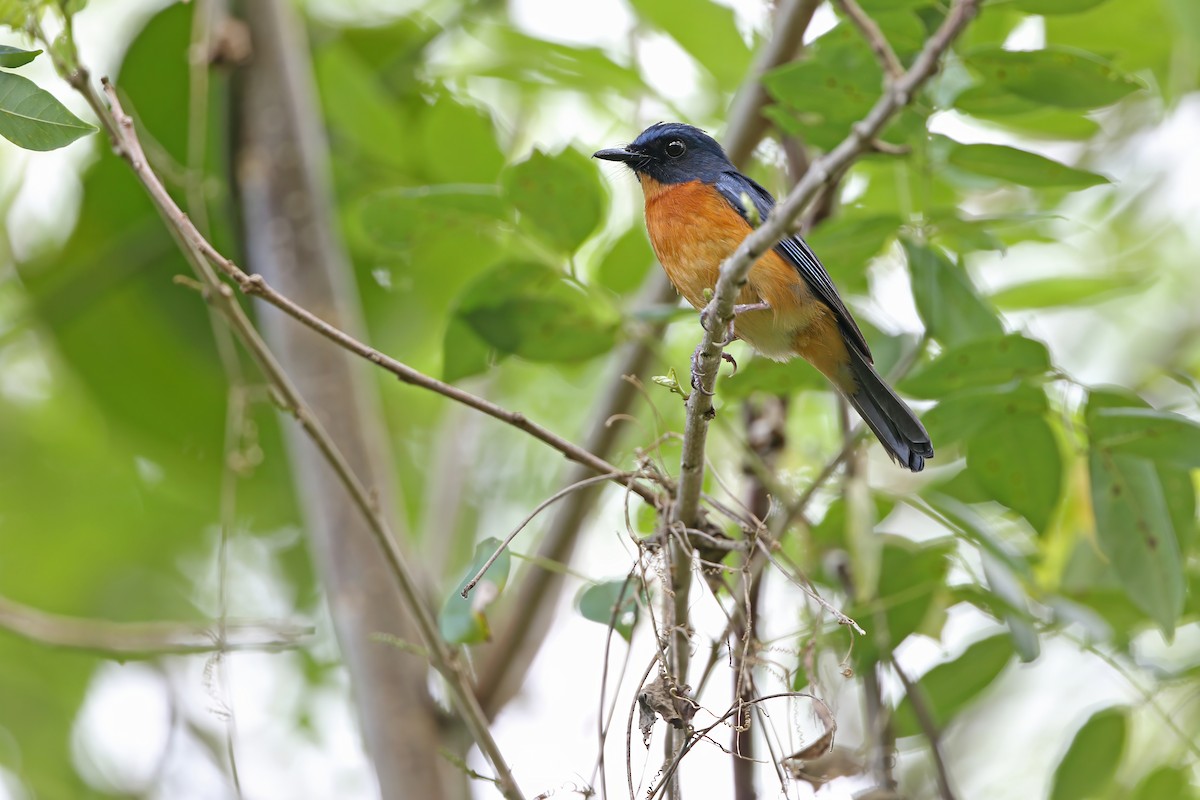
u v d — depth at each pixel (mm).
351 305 11359
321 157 11688
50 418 16156
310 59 13523
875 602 9711
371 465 10672
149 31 13039
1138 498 9289
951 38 5973
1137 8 11664
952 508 9719
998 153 9141
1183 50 11680
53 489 15961
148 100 13305
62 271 13852
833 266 10148
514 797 7453
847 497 9758
